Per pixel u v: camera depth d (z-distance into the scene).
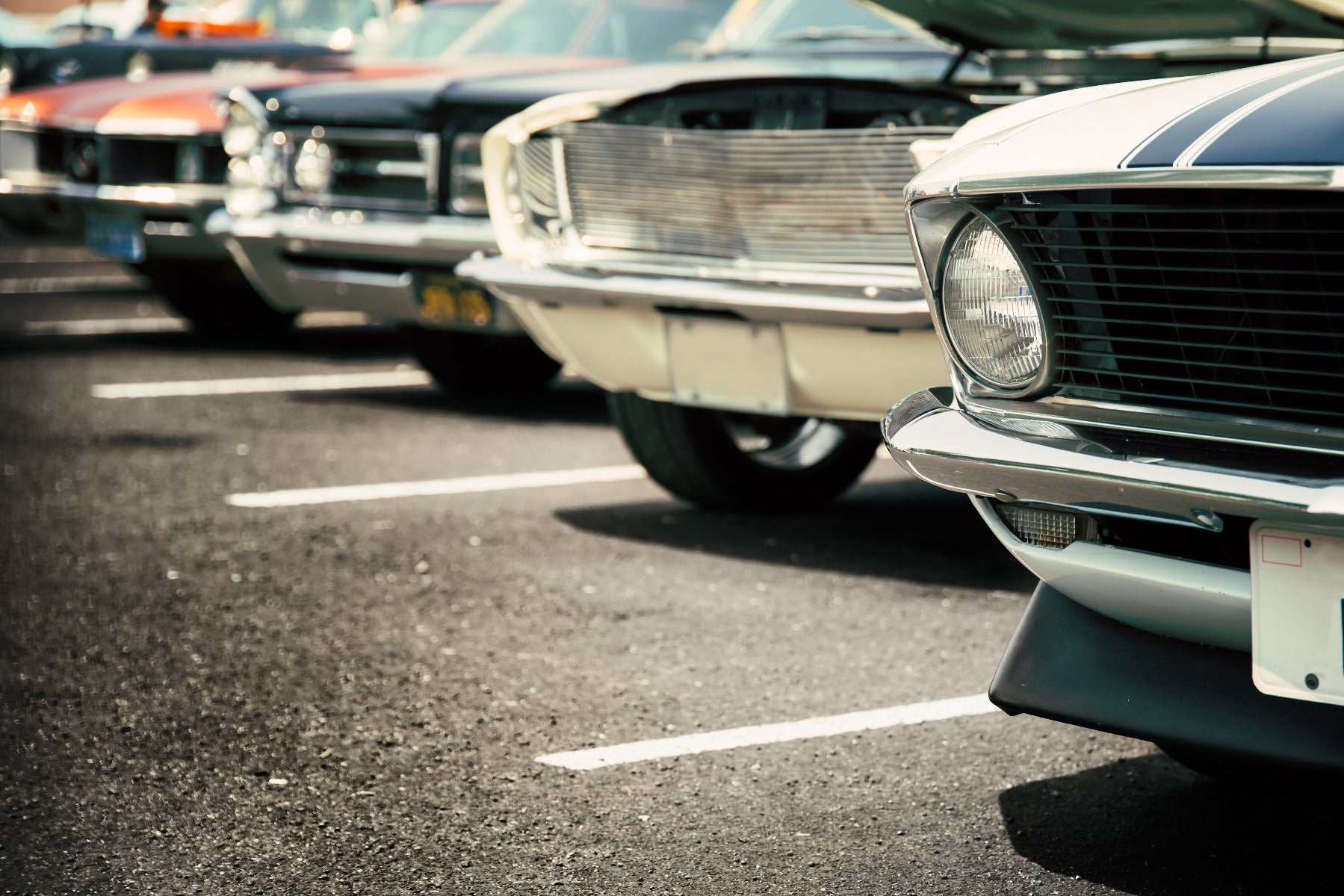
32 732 2.91
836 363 3.60
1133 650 2.23
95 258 12.66
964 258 2.27
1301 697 1.93
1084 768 2.75
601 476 5.11
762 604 3.71
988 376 2.27
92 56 9.00
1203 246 1.99
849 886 2.30
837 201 3.61
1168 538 2.13
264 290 6.32
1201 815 2.54
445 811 2.58
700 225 3.87
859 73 4.91
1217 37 3.81
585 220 4.12
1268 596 1.95
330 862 2.40
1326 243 1.88
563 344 4.18
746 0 6.45
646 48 6.88
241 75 7.80
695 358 3.88
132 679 3.21
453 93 5.56
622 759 2.79
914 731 2.93
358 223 5.84
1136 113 2.14
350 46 8.98
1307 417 1.93
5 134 7.91
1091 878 2.32
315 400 6.50
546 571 3.99
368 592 3.82
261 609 3.68
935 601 3.74
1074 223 2.11
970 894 2.27
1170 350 2.06
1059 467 2.09
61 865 2.38
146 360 7.52
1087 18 3.85
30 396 6.51
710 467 4.42
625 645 3.42
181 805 2.60
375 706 3.05
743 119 3.87
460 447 5.57
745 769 2.75
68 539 4.31
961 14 4.00
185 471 5.16
